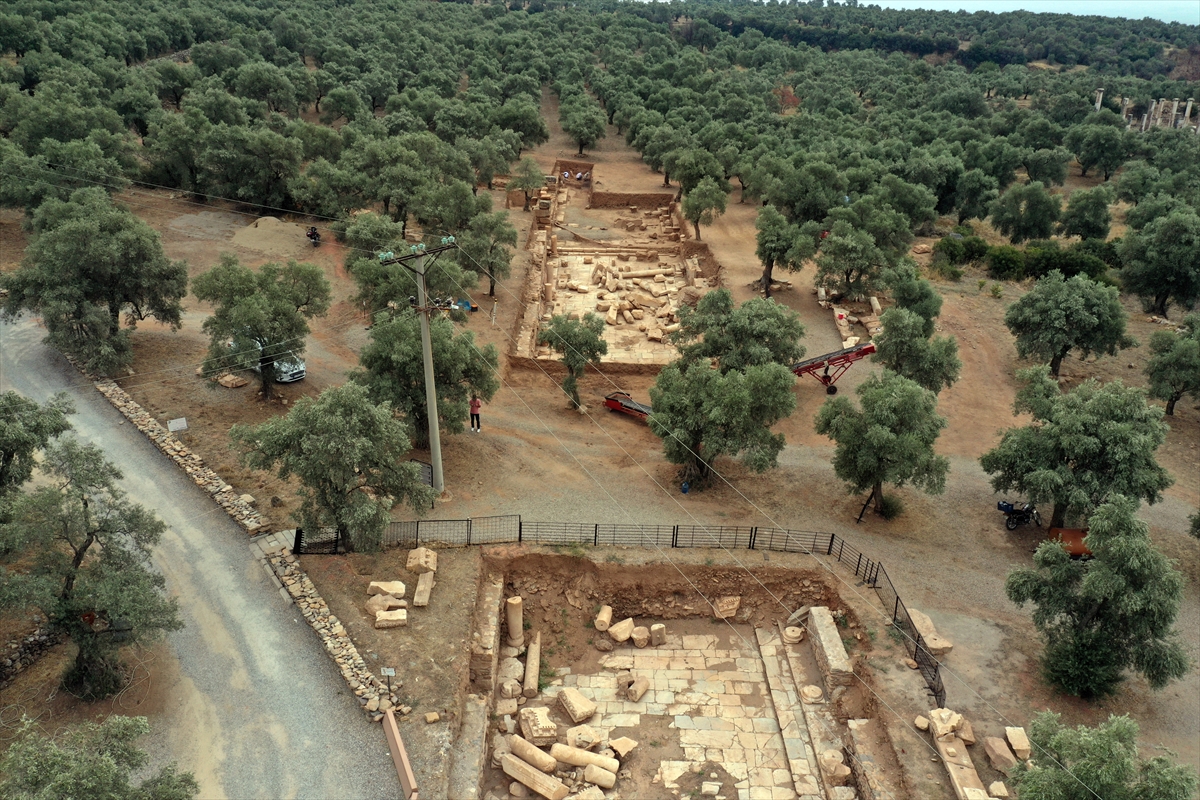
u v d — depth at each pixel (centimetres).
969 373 6800
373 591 3772
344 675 3334
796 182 9581
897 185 9888
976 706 3484
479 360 5025
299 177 9031
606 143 15912
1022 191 10731
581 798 3231
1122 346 6462
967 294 8531
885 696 3484
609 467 5228
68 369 5656
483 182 11944
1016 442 4544
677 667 4028
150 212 8869
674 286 8750
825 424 4719
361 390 3806
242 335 5175
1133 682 3750
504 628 4044
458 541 4272
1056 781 2675
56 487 3133
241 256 7944
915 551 4525
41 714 3117
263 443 3700
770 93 18038
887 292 8000
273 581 3866
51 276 5334
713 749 3566
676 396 4838
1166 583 3356
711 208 9700
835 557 4391
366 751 3041
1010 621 4041
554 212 11469
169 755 3003
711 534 4519
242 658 3434
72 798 2114
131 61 14850
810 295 8188
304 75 14012
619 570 4250
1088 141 14788
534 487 4903
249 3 19800
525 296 8031
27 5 13962
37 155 7744
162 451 4794
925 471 4459
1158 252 7950
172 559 3959
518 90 16262
